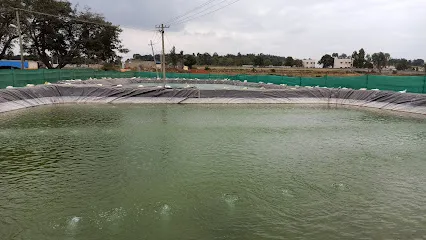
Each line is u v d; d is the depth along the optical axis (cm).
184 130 1252
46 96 2005
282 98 2241
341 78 2392
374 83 2181
